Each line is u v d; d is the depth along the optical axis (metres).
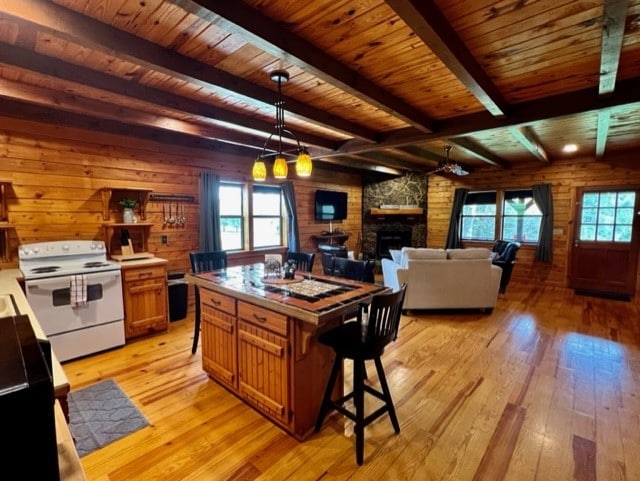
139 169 4.15
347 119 3.55
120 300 3.44
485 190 7.16
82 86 2.44
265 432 2.21
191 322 4.27
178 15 1.71
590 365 3.12
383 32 1.88
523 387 2.74
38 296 2.91
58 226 3.54
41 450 0.64
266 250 5.89
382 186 8.30
